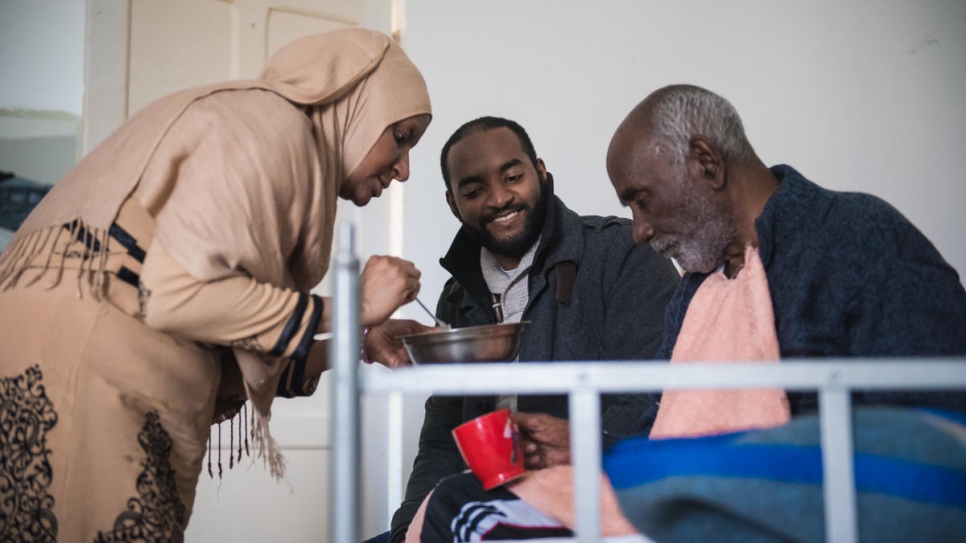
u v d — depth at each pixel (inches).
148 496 51.4
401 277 58.9
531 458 53.7
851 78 132.4
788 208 52.4
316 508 110.5
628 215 122.9
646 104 56.7
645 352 74.0
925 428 35.9
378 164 63.8
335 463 33.6
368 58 62.1
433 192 116.0
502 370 34.9
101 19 104.7
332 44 62.0
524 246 80.7
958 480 34.8
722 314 52.7
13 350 52.6
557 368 34.9
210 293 50.7
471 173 79.3
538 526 45.8
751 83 128.7
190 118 54.4
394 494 115.4
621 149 56.2
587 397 34.9
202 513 106.0
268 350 53.1
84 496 50.6
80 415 51.1
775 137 128.6
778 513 36.2
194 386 55.3
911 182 133.3
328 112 61.5
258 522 108.0
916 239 49.3
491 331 53.1
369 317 58.0
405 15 117.2
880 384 34.1
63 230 53.8
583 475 34.8
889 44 134.4
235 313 51.4
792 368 34.4
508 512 47.0
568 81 122.0
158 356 53.1
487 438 48.0
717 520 38.0
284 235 56.2
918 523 34.6
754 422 46.6
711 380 34.4
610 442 56.2
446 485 51.4
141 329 52.8
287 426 110.0
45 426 51.0
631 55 124.6
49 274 53.1
